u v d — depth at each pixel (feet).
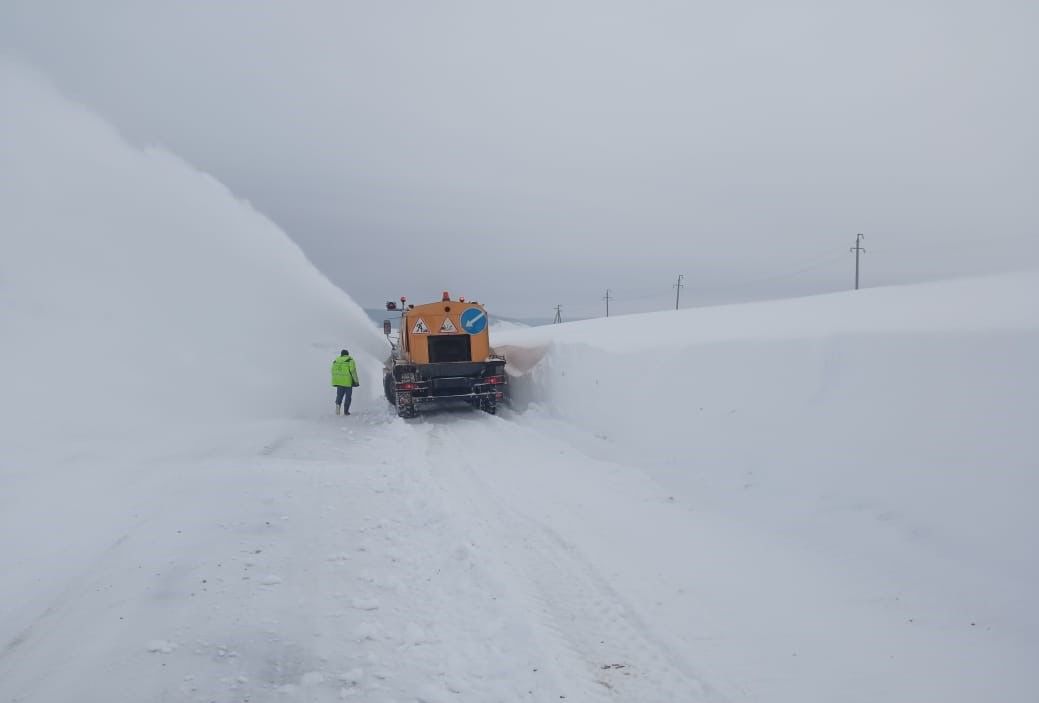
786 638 11.66
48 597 13.33
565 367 37.91
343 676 10.54
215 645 11.48
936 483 14.46
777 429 20.20
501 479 24.17
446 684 10.38
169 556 15.64
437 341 45.83
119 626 12.09
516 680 10.47
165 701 9.77
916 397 16.49
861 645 11.24
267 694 10.02
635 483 22.63
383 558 15.85
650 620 12.42
